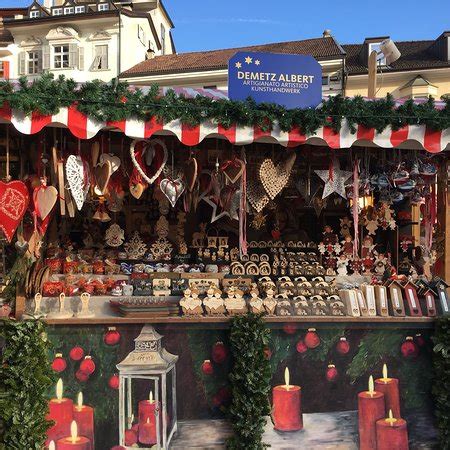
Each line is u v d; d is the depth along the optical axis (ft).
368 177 13.15
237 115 11.03
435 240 14.47
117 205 14.21
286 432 12.09
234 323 11.48
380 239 16.61
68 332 11.58
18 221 10.96
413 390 12.56
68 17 64.90
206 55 63.10
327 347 12.28
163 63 62.95
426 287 12.94
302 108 11.30
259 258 14.49
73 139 12.50
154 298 12.49
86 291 12.54
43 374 10.68
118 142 12.74
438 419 12.29
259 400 11.30
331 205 16.26
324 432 12.21
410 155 13.20
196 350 11.92
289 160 12.50
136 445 11.65
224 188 12.72
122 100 10.71
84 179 11.40
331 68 55.06
